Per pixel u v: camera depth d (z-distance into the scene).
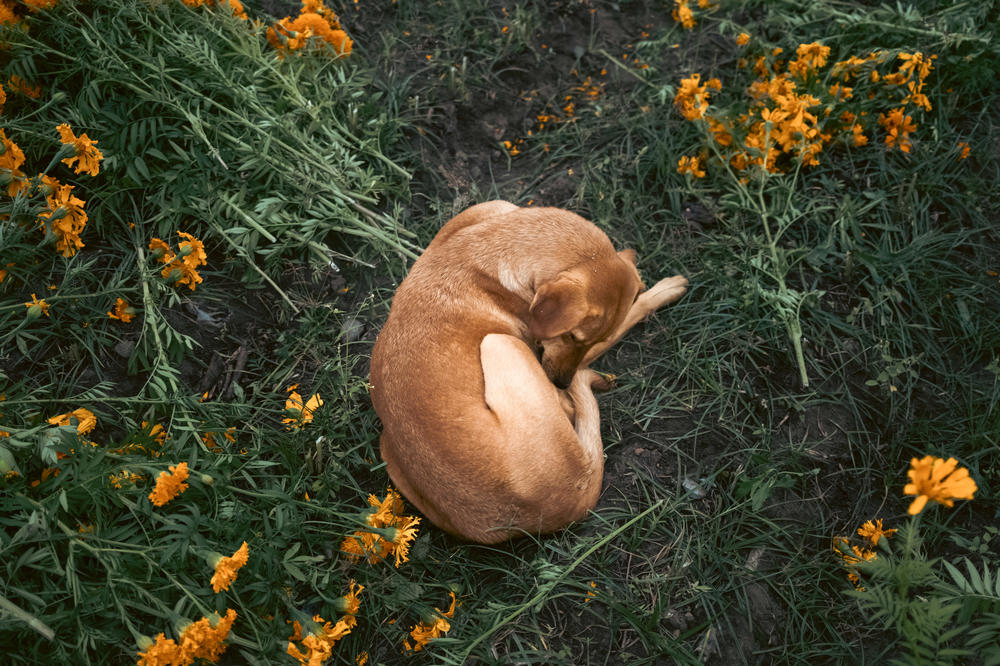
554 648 1.43
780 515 1.55
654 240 1.89
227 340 1.70
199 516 1.28
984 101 2.02
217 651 1.23
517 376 1.41
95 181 1.72
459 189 1.97
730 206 1.89
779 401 1.67
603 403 1.68
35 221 1.54
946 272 1.78
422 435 1.41
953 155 1.92
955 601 1.31
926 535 1.51
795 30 2.16
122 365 1.62
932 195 1.89
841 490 1.58
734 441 1.63
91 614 1.25
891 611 1.20
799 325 1.70
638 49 2.19
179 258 1.54
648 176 1.99
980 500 1.53
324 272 1.80
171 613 1.19
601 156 2.02
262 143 1.80
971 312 1.74
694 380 1.70
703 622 1.45
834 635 1.43
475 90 2.11
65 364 1.59
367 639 1.43
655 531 1.54
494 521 1.44
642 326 1.77
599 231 1.49
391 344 1.46
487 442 1.39
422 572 1.49
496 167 2.02
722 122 1.87
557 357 1.51
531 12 2.22
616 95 2.11
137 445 1.38
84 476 1.27
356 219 1.81
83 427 1.34
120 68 1.71
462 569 1.49
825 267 1.82
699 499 1.57
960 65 1.98
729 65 2.16
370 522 1.39
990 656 1.18
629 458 1.63
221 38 1.86
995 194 1.87
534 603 1.43
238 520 1.34
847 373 1.70
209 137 1.79
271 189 1.82
